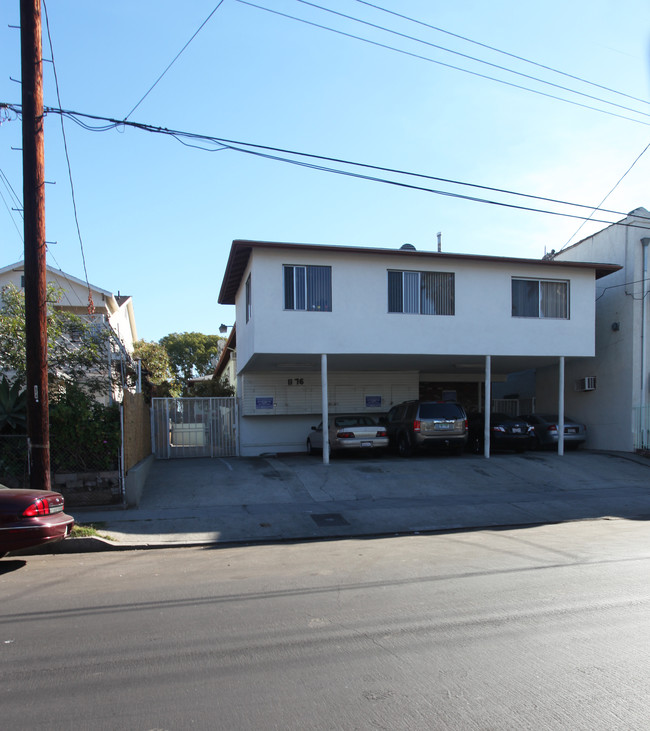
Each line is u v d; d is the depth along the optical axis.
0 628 5.13
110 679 4.04
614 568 7.04
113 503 11.13
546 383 23.03
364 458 17.55
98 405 11.24
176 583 6.65
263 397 19.67
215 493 12.58
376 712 3.54
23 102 8.78
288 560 7.84
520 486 14.02
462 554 8.02
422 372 22.73
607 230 19.88
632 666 4.17
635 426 18.34
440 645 4.59
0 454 10.37
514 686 3.86
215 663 4.29
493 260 17.00
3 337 11.78
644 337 18.48
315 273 15.86
